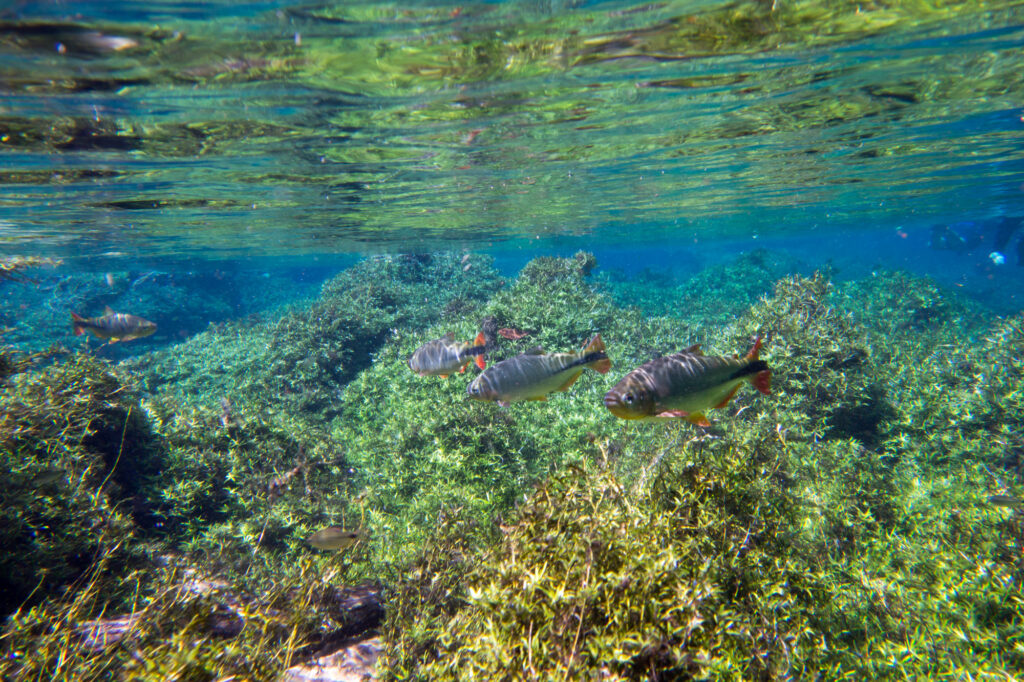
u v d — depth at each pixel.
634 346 3.17
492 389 1.43
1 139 2.23
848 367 2.34
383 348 3.30
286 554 1.83
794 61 1.95
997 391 2.31
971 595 1.27
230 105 2.01
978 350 2.79
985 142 3.27
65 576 1.51
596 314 3.23
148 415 2.16
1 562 1.41
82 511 1.62
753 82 2.14
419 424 2.10
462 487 1.75
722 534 1.06
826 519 1.58
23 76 1.69
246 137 2.39
